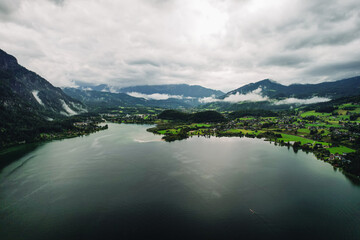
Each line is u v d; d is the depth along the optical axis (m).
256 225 83.75
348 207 97.38
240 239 75.88
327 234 79.00
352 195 108.75
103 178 128.75
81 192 110.06
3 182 122.69
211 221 86.06
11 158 172.38
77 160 166.00
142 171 141.00
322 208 96.50
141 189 113.69
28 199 102.75
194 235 77.69
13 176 131.88
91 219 86.94
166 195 107.12
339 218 88.94
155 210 93.56
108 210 93.38
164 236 77.06
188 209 94.31
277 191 112.75
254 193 110.12
